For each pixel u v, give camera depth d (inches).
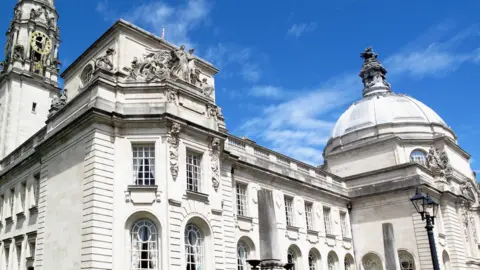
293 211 1915.6
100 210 1195.3
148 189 1249.4
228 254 1482.5
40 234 1397.6
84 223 1195.3
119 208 1230.3
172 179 1277.1
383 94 3016.7
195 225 1334.9
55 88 2341.3
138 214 1238.3
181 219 1264.8
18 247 1596.9
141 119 1295.5
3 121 2161.7
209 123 1441.9
